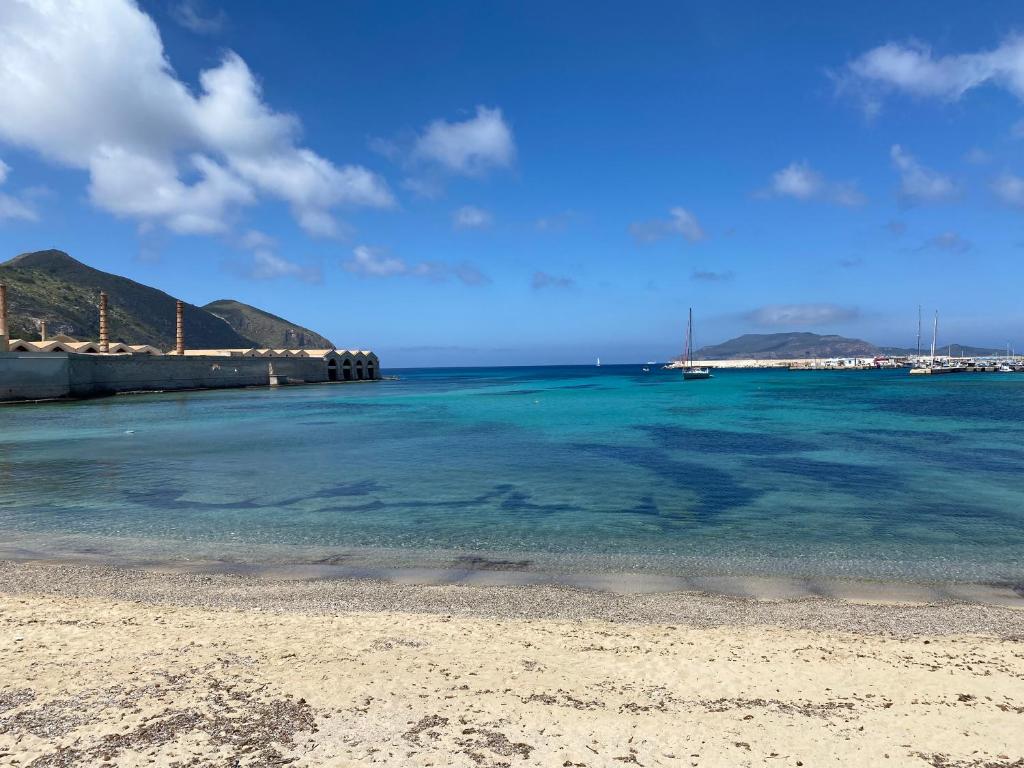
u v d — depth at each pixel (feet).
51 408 168.04
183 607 27.78
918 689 19.88
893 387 265.34
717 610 27.78
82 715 17.46
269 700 18.45
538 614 27.25
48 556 36.99
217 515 47.73
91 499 53.88
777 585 31.42
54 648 22.36
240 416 143.84
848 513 47.24
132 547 38.93
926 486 57.26
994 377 375.25
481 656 22.09
